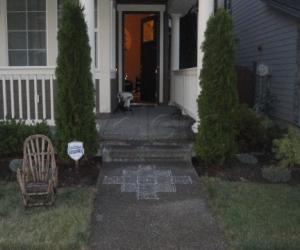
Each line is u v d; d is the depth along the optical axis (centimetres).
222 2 1020
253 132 513
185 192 386
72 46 435
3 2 653
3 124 481
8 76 528
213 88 451
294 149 442
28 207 340
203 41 461
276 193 382
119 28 801
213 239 289
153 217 328
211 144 456
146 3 803
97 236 293
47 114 547
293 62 744
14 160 449
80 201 357
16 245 274
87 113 450
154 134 528
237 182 417
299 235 292
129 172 441
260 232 297
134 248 275
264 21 891
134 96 920
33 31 668
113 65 737
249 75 930
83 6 462
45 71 527
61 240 281
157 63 833
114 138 504
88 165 460
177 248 276
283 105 797
